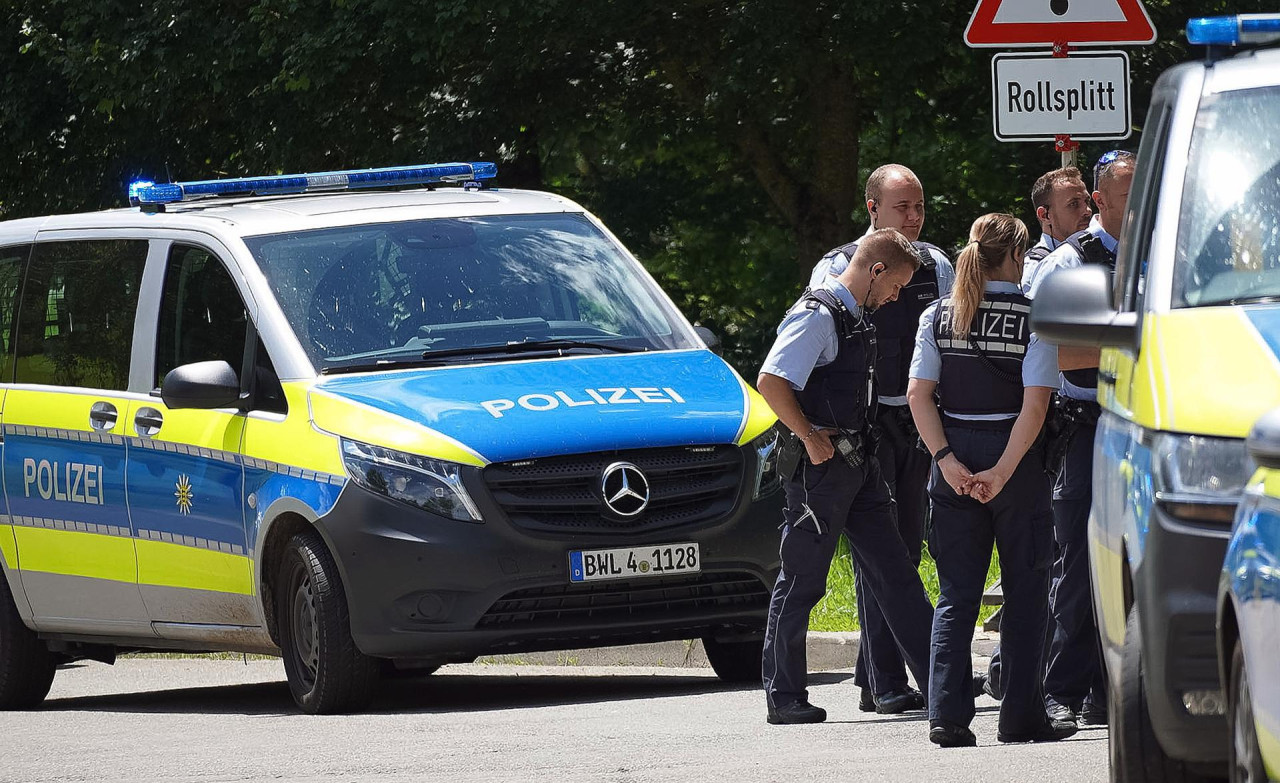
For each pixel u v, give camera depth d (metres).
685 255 66.31
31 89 52.88
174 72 48.12
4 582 27.48
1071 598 20.00
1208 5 50.41
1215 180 13.60
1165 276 13.19
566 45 48.34
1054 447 18.45
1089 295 13.42
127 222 26.67
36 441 26.66
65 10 49.28
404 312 24.42
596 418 22.78
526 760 18.44
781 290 64.75
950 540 18.61
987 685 22.66
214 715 24.72
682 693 24.11
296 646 23.23
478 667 29.94
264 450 23.47
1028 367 18.02
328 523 22.42
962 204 59.38
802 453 20.30
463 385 23.33
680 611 22.77
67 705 28.52
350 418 22.84
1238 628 10.42
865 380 20.23
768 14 46.84
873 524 20.56
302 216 25.61
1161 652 11.47
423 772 18.02
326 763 18.89
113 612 25.88
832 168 55.28
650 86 53.16
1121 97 23.88
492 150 51.78
